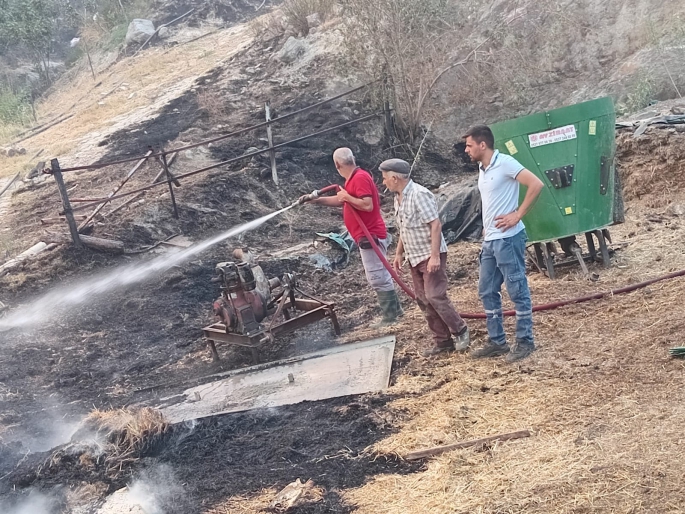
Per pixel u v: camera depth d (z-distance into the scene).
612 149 7.50
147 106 16.59
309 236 11.16
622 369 5.25
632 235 8.52
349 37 14.14
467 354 6.10
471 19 15.90
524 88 14.91
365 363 6.39
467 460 4.46
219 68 17.64
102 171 13.06
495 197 5.64
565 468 4.15
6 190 13.25
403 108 14.53
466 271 8.64
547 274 7.79
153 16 23.78
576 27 15.43
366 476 4.57
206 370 7.13
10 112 19.28
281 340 7.51
